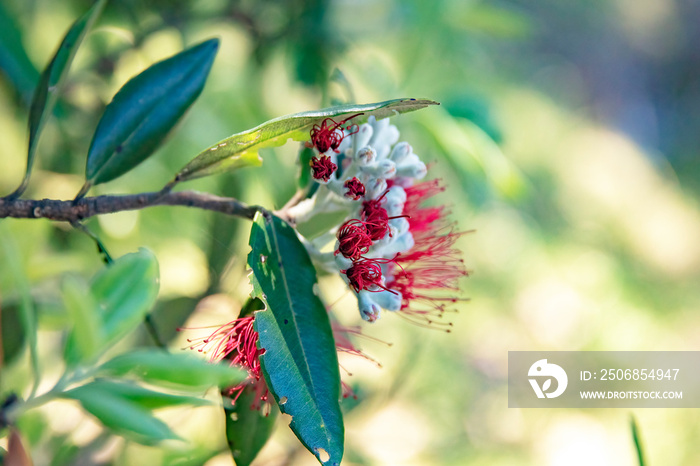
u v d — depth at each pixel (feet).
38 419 1.55
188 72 1.45
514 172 1.97
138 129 1.42
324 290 1.87
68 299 1.11
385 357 2.14
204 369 1.13
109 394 1.12
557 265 5.43
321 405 1.31
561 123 7.00
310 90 2.09
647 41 9.11
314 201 1.42
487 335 4.57
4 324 1.40
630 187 6.97
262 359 1.31
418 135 1.99
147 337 1.68
